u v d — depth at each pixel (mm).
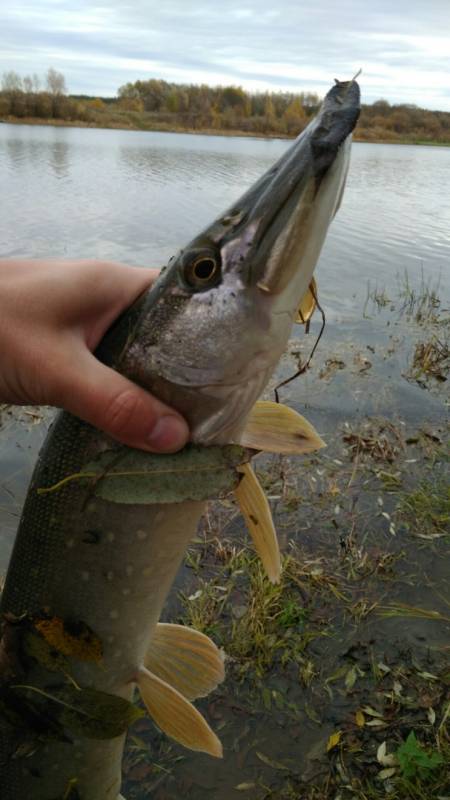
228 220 217
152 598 262
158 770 359
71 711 263
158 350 225
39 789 280
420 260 1518
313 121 211
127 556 249
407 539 534
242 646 427
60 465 250
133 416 218
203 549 522
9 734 274
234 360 220
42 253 1359
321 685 406
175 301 223
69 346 228
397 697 393
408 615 457
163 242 1536
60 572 257
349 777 352
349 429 701
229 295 215
